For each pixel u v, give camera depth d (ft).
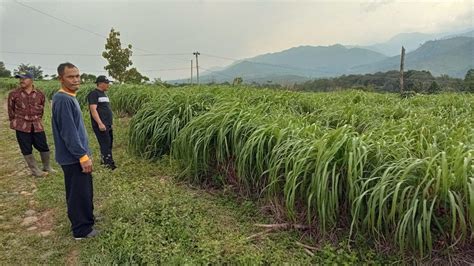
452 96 28.45
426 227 9.35
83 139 12.01
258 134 14.25
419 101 27.81
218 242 11.16
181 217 12.99
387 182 10.05
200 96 21.97
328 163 11.03
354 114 19.71
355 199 10.47
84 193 11.85
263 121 15.69
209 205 14.37
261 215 13.47
